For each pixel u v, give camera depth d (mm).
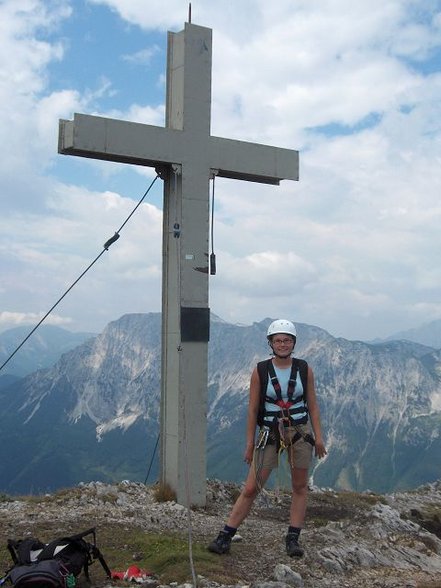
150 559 8430
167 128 13164
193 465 12992
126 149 12727
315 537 9875
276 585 7387
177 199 13422
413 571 9102
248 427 8328
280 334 8180
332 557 8891
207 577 7832
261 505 13547
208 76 13688
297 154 14648
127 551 8812
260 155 14172
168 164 13359
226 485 14617
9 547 7242
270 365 8258
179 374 13000
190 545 8430
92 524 10219
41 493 13578
